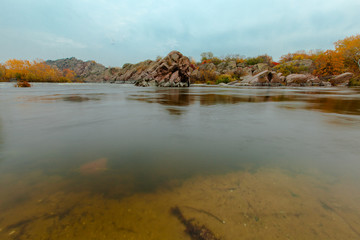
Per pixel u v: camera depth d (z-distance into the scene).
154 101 5.17
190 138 1.83
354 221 0.75
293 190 0.96
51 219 0.75
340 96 7.50
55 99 5.58
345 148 1.57
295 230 0.71
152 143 1.67
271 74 22.64
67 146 1.57
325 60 33.00
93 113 3.17
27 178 1.04
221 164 1.26
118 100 5.39
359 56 28.30
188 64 21.25
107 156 1.38
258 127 2.29
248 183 1.03
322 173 1.14
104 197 0.89
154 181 1.04
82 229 0.71
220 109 3.74
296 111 3.54
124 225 0.73
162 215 0.79
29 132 1.98
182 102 4.98
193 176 1.10
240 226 0.74
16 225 0.72
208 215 0.79
